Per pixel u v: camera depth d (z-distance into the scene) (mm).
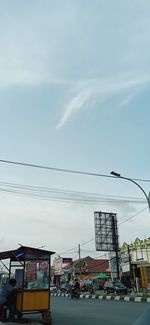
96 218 50719
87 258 74688
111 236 50781
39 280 14320
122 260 49281
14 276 15711
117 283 38469
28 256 14312
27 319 14914
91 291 44594
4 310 14078
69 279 67875
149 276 43406
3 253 15586
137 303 23688
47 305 14156
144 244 49500
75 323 13719
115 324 13047
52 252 14781
